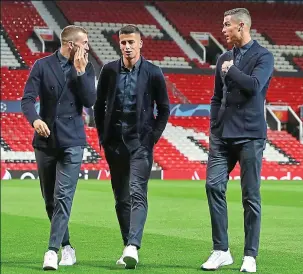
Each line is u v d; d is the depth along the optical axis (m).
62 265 7.00
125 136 6.77
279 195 15.79
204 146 25.03
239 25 6.31
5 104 27.03
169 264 7.00
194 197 17.16
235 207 13.44
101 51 26.78
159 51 26.50
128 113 6.76
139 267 6.80
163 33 27.62
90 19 29.86
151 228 10.44
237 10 6.34
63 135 6.71
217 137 6.44
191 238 9.17
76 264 7.10
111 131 6.84
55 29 31.38
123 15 29.73
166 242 8.79
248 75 6.20
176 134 25.03
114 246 8.63
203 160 25.06
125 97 6.75
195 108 18.64
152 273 6.43
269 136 13.66
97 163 25.38
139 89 6.72
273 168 16.45
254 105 6.30
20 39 30.70
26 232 10.38
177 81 19.00
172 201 15.95
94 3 30.72
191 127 25.02
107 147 6.89
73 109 6.77
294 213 11.30
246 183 6.31
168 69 20.31
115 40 27.80
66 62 6.77
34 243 9.12
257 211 6.31
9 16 31.62
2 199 17.05
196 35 25.98
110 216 12.62
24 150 26.73
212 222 6.49
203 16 26.38
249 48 6.34
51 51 31.59
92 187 20.89
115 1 30.55
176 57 25.72
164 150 25.34
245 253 6.36
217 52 25.16
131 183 6.72
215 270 6.48
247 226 6.34
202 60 25.44
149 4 29.89
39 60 6.78
